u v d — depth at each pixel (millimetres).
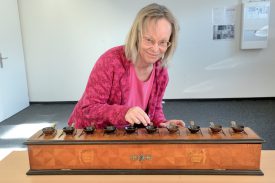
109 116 990
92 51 4492
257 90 4512
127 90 1117
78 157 948
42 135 994
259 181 892
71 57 4527
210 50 4410
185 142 914
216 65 4465
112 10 4332
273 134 3041
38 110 4340
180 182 893
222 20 4277
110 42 4445
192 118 3719
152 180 907
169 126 1023
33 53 4531
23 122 3754
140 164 943
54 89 4672
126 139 935
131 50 1027
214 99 4594
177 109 4164
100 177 932
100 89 1062
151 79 1195
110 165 951
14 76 4152
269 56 4363
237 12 4227
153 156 934
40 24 4410
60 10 4355
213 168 936
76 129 1047
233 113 3865
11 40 4055
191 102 4559
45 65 4578
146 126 1004
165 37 963
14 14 4148
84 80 4609
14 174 983
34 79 4641
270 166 988
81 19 4375
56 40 4469
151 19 938
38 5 4344
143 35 960
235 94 4555
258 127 3275
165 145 921
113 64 1060
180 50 4434
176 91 4609
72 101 4703
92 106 1042
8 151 2787
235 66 4445
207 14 4277
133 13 4324
